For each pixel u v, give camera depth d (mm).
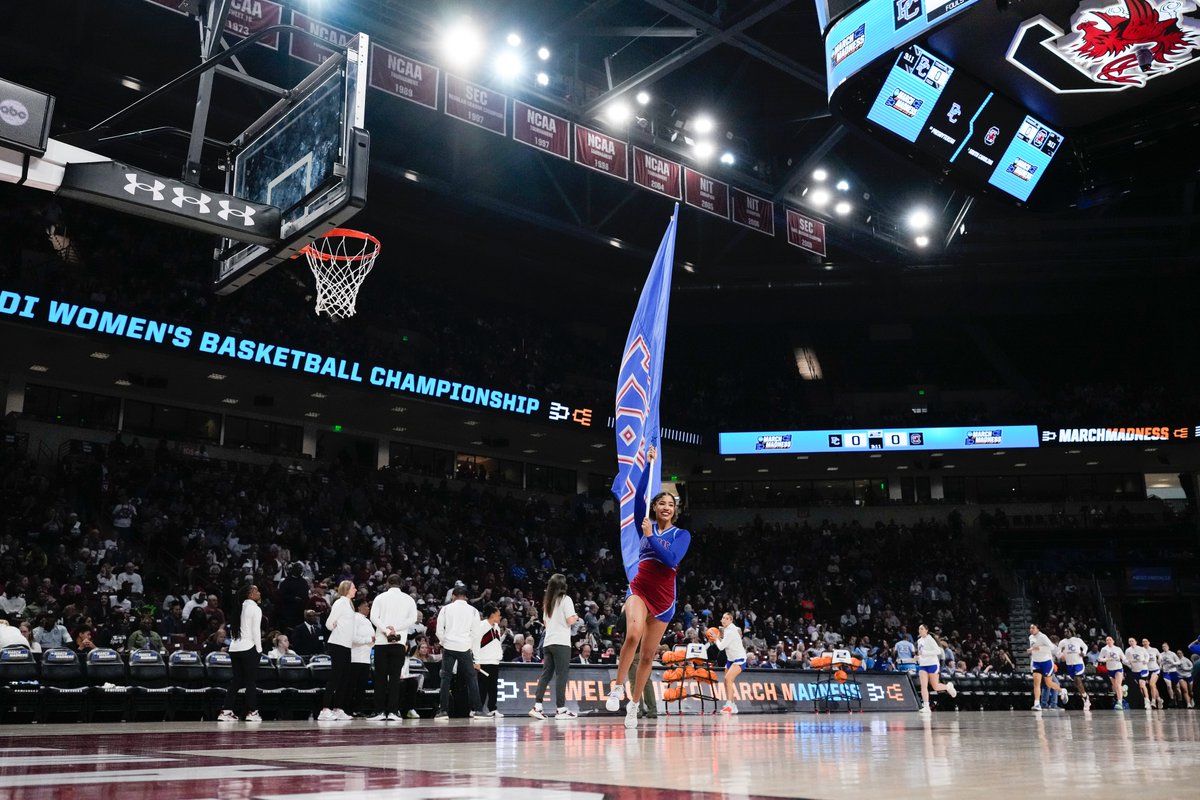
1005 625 30984
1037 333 39188
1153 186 15938
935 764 3215
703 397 37094
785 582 31109
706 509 36156
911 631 29406
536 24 21438
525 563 26844
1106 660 20641
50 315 19672
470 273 34219
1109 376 38750
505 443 31484
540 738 5773
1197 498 36188
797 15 24422
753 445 33281
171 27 21625
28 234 23078
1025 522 35188
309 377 23688
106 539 19438
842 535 34312
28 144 8594
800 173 26844
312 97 10234
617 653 19047
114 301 21719
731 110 28812
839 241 31469
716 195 26234
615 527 31844
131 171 9289
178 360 22922
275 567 19750
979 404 36500
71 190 8930
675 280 35375
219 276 11188
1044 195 16281
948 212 32094
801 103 28453
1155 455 35188
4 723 11703
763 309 37531
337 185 9453
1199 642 23938
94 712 12078
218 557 19828
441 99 20391
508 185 30641
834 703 18969
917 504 35812
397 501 26438
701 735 6195
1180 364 36844
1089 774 2723
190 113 23625
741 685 17625
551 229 28156
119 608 15875
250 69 22688
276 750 4344
